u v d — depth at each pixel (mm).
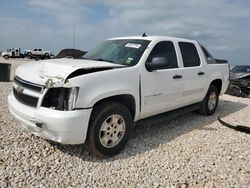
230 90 11516
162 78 5020
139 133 5379
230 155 4461
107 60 4957
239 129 5738
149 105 4844
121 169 3861
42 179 3494
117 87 4160
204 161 4199
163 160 4188
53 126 3654
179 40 5848
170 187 3447
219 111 7699
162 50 5246
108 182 3512
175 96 5453
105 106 4023
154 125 5949
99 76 3965
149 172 3799
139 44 5055
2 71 12594
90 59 5148
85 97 3756
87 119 3801
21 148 4293
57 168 3787
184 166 4012
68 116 3627
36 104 3820
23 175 3547
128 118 4352
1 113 6129
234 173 3844
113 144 4223
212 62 6941
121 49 5113
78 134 3750
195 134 5465
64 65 4031
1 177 3457
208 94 6766
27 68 4297
